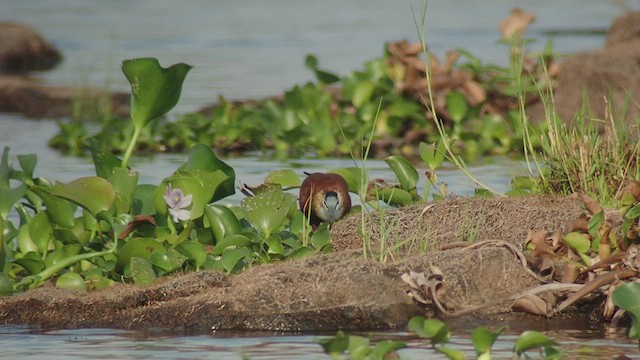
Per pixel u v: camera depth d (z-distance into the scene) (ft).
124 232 36.63
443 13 169.89
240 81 95.40
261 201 36.58
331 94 74.23
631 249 32.89
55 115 86.58
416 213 37.70
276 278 32.30
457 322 31.73
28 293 33.60
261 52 118.83
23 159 39.55
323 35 137.18
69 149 67.87
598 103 66.44
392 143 66.23
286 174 41.09
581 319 32.17
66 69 110.22
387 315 31.14
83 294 33.50
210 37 135.54
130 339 30.40
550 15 164.25
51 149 67.87
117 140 68.39
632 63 66.69
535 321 31.94
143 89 39.40
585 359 27.68
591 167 40.37
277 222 36.40
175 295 32.76
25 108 88.53
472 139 65.05
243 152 66.95
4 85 90.12
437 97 69.00
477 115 68.13
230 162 61.93
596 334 30.53
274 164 61.00
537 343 25.88
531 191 41.91
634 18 75.56
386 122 68.54
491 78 73.92
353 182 41.55
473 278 32.76
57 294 33.42
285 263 33.78
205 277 33.12
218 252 35.50
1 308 33.12
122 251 35.12
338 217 39.04
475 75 72.59
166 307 32.17
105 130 68.59
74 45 129.90
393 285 31.94
